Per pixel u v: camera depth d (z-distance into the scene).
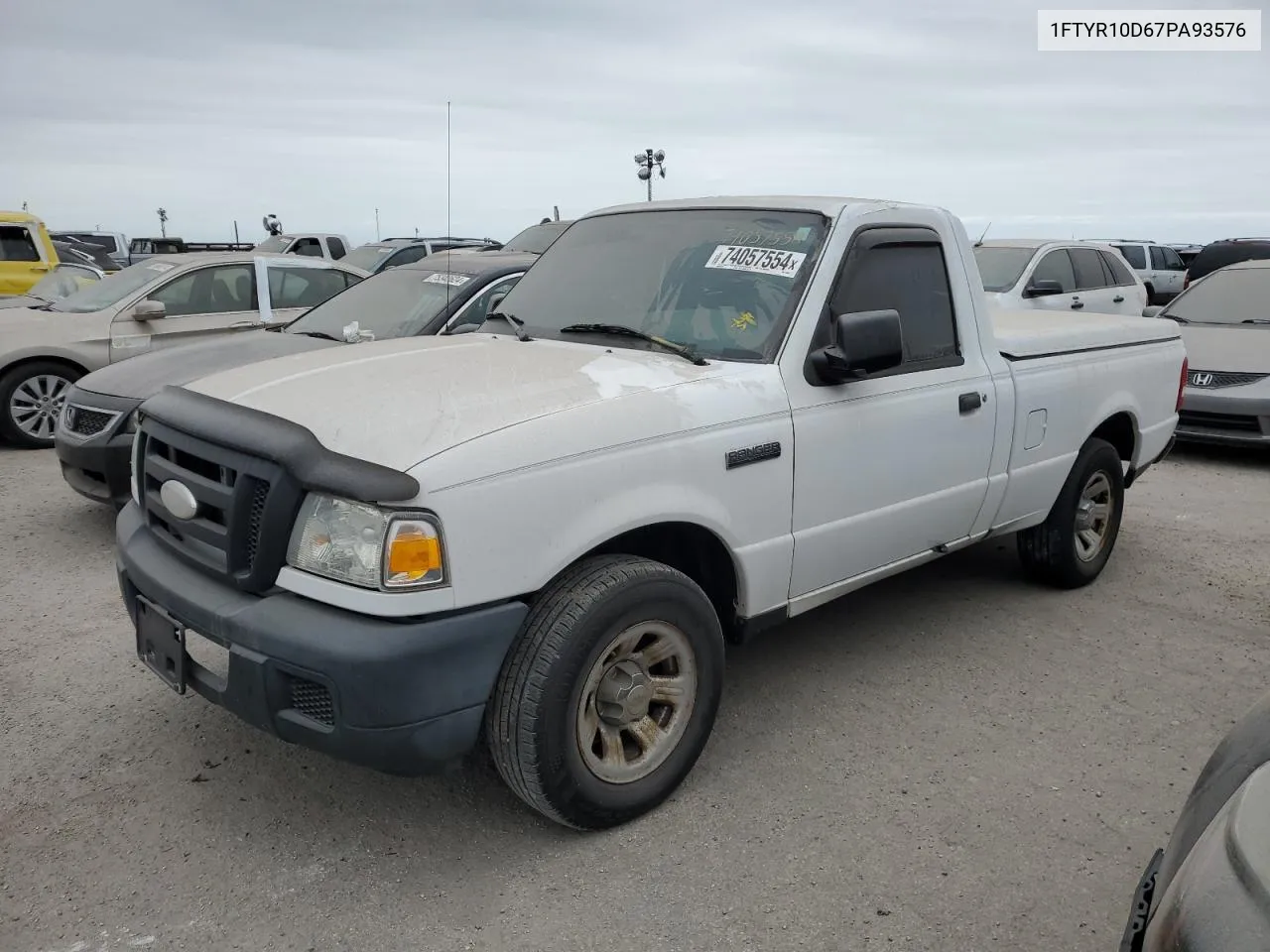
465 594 2.70
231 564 2.83
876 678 4.28
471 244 20.64
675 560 3.58
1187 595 5.34
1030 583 5.45
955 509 4.27
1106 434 5.57
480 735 3.41
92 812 3.23
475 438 2.77
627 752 3.21
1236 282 9.72
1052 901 2.87
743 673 4.32
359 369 3.42
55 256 14.98
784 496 3.49
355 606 2.63
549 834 3.16
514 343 3.89
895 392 3.87
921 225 4.16
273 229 21.75
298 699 2.75
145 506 3.33
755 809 3.29
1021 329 4.93
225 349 6.25
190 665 2.99
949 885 2.93
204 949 2.64
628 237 4.27
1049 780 3.50
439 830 3.17
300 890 2.88
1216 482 8.05
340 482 2.63
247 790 3.37
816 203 3.97
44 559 5.66
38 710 3.89
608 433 2.99
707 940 2.69
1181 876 1.66
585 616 2.87
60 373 8.58
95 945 2.64
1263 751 2.09
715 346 3.63
